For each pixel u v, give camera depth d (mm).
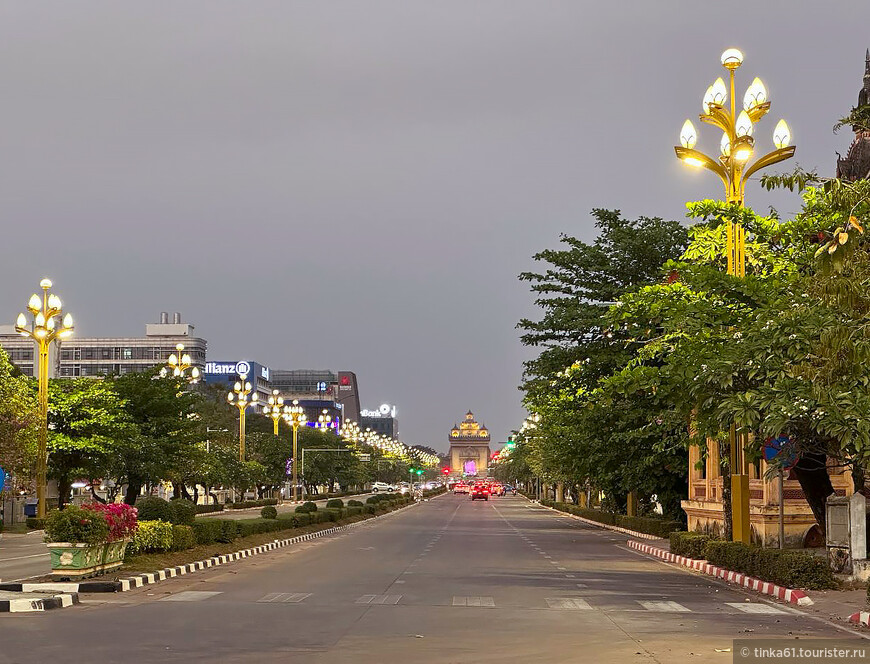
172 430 60188
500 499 149750
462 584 23109
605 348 49094
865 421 18812
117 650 12891
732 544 26391
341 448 132500
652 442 46500
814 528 34906
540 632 15000
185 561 27281
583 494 87875
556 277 52844
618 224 54344
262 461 108625
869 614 16281
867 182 18234
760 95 26344
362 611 17562
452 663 12070
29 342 187625
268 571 26688
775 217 24469
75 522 21344
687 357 22938
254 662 12023
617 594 21250
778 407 19828
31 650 12852
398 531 52875
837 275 17594
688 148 27078
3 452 48469
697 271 23297
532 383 53469
